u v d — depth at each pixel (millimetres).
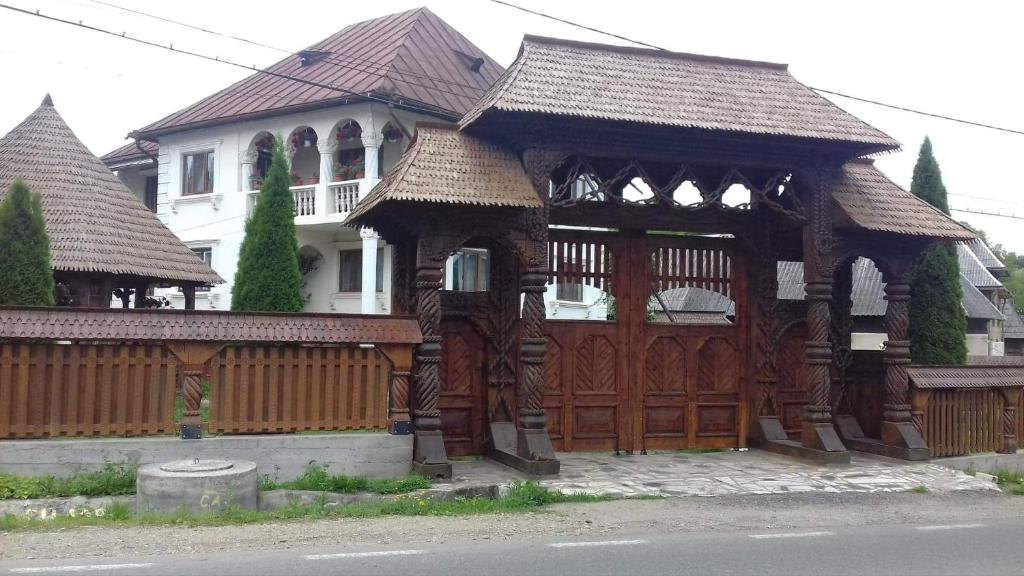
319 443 10500
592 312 27906
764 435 13648
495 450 12023
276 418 10508
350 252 25469
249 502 9250
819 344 12688
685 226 13500
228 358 10367
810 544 7840
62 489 9250
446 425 12242
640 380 13383
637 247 13453
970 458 13477
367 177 22844
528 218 11109
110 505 9094
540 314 11086
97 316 9789
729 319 16750
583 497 9852
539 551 7316
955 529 8758
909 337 15641
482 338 12477
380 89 22344
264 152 25672
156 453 9867
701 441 13664
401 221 11156
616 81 11875
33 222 13000
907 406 13047
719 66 13016
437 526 8336
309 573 6367
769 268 13906
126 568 6406
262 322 10438
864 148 12461
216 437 10188
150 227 18359
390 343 10789
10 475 9320
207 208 26062
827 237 12711
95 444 9664
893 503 10070
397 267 12430
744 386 13961
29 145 17781
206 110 26609
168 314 10117
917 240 13008
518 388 12391
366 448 10688
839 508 9703
